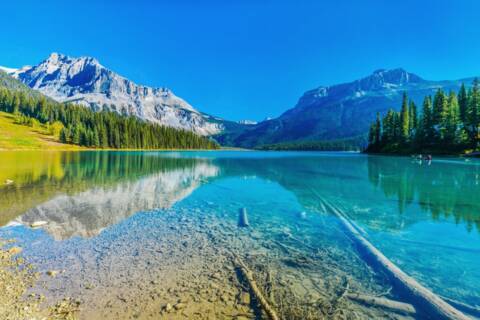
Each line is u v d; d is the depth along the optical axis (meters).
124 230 9.90
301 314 5.07
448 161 49.47
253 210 13.23
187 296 5.66
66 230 9.84
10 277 6.34
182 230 9.99
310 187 20.62
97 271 6.70
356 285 6.11
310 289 5.94
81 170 30.12
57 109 134.50
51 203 13.98
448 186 20.72
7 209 12.60
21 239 8.88
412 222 11.09
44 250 7.96
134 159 53.59
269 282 6.21
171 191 18.36
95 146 106.94
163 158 60.88
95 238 9.05
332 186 21.06
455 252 7.95
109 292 5.79
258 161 55.84
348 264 7.20
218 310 5.20
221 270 6.81
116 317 4.99
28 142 88.25
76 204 13.90
